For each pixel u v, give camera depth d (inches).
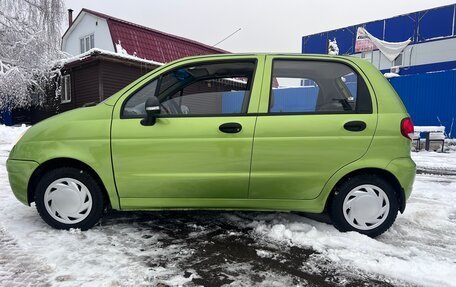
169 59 797.9
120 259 111.6
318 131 129.6
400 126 130.4
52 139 132.4
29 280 97.6
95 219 135.2
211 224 145.6
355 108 133.0
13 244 121.6
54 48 732.7
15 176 134.6
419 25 737.0
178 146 129.5
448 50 701.9
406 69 749.9
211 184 130.6
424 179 260.7
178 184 130.6
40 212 134.7
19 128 566.6
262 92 133.6
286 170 130.1
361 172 133.9
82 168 135.0
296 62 138.9
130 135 130.2
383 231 133.9
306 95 133.6
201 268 107.6
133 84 137.1
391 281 102.3
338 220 134.1
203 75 138.9
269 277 103.2
